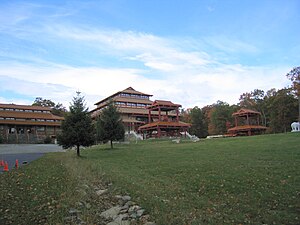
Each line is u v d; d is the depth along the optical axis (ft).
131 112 232.32
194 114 286.87
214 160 60.13
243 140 110.11
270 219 24.44
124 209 28.84
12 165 66.90
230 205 29.32
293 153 60.23
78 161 68.85
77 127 85.56
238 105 278.26
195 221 24.62
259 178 39.09
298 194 30.66
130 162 66.54
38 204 29.35
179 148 97.71
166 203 29.99
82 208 28.86
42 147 149.18
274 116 218.59
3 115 222.48
